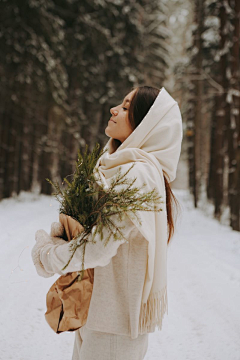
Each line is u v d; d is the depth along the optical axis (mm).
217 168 16453
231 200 12078
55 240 1503
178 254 7215
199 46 18062
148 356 2992
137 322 1333
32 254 1468
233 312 4035
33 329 3330
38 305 3922
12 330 3236
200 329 3582
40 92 14664
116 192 1334
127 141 1522
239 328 3598
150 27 25500
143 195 1302
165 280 1465
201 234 10531
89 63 19859
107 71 20844
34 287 4473
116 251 1317
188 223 12898
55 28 15086
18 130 17453
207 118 23484
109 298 1361
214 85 13812
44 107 15617
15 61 13508
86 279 1418
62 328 1406
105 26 19328
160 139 1520
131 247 1395
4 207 13484
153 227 1365
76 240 1344
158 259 1423
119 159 1467
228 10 13383
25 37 13750
